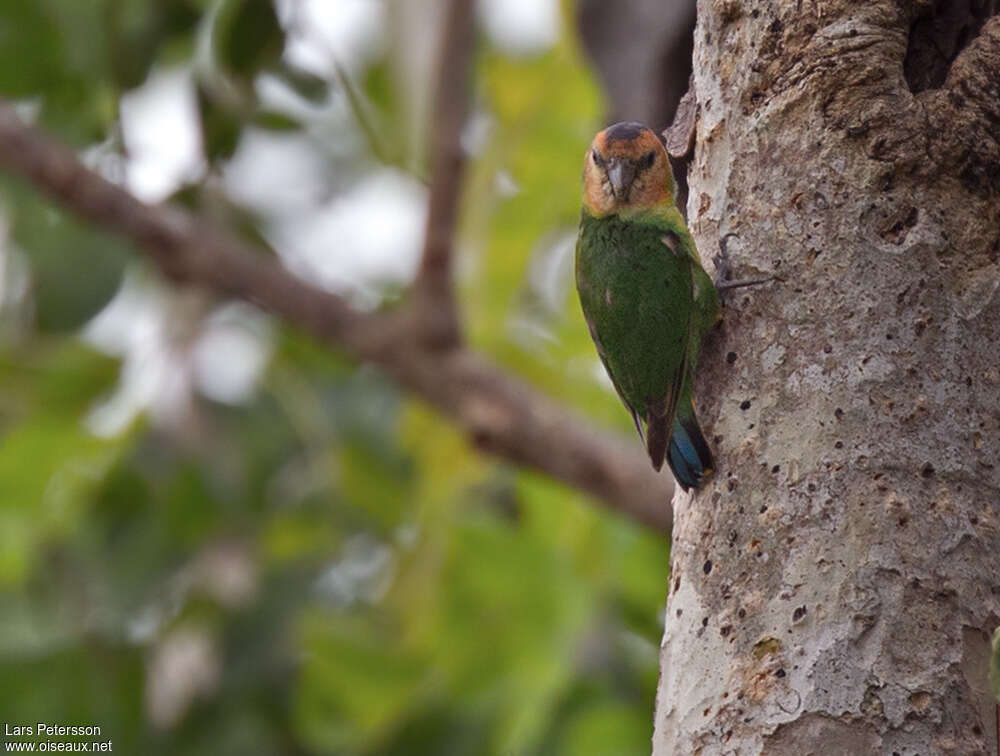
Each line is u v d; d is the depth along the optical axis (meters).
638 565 11.17
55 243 12.47
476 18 10.71
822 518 6.47
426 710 11.14
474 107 12.55
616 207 8.74
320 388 13.58
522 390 11.27
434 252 11.20
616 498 10.99
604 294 8.44
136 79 11.15
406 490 13.11
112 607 12.47
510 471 13.45
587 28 9.80
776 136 7.13
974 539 6.41
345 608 12.95
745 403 6.88
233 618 12.62
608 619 11.02
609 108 9.90
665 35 9.60
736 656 6.46
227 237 11.95
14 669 12.24
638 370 8.20
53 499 12.21
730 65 7.38
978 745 6.14
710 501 6.82
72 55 11.21
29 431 11.66
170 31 10.96
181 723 12.39
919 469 6.47
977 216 6.89
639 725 10.73
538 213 12.21
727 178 7.30
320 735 11.88
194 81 10.69
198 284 11.55
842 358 6.69
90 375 11.85
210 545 12.71
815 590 6.37
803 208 6.98
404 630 11.57
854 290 6.77
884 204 6.87
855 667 6.22
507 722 10.79
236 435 12.88
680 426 7.05
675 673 6.70
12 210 12.48
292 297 11.43
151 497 12.54
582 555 11.45
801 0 7.20
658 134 9.59
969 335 6.71
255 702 12.48
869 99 6.99
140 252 11.58
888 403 6.57
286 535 12.96
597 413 12.66
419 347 11.30
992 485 6.53
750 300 7.00
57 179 11.16
